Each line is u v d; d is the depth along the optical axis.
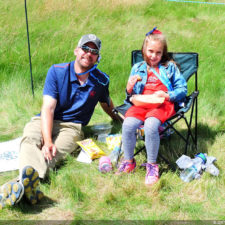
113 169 3.05
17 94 4.68
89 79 3.28
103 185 2.86
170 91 3.04
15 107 4.41
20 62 5.52
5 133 3.86
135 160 3.09
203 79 5.02
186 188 2.78
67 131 3.29
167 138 3.56
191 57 3.39
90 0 9.12
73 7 8.83
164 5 9.66
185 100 3.17
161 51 3.04
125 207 2.55
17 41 6.46
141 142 3.47
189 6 9.79
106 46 6.40
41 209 2.53
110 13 8.87
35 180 2.45
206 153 3.32
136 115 2.91
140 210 2.54
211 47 6.53
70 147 3.25
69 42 6.47
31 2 8.91
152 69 3.14
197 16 9.22
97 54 3.14
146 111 2.97
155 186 2.74
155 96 2.97
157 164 2.89
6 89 4.89
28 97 4.65
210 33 7.43
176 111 3.13
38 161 2.85
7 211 2.47
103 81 3.37
